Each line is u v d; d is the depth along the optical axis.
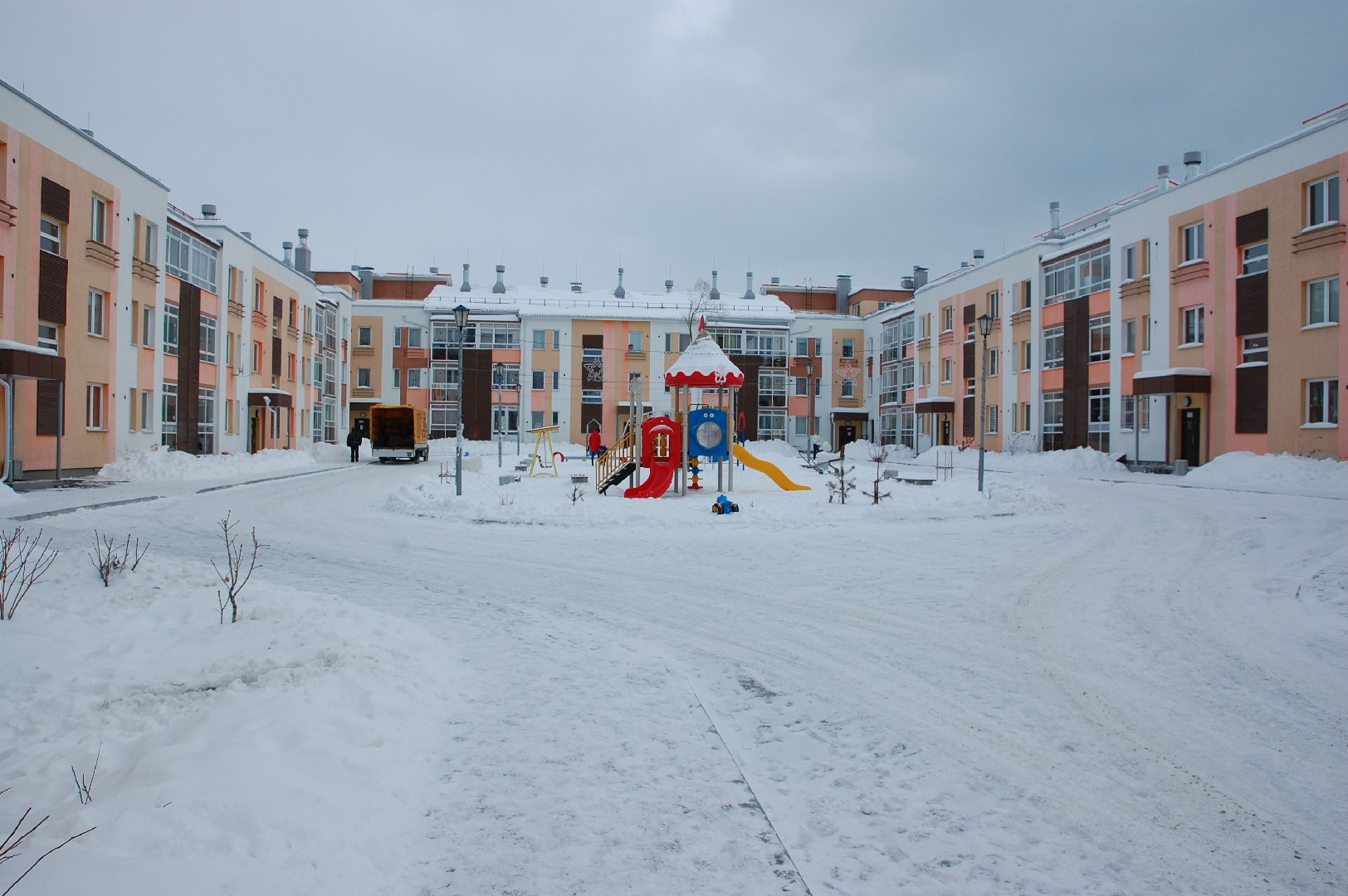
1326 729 5.01
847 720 5.20
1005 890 3.22
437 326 60.06
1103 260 35.16
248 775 3.68
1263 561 10.84
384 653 5.83
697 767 4.34
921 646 7.00
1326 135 24.34
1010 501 18.47
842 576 10.41
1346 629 7.40
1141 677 6.09
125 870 2.82
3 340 20.47
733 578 10.29
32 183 22.72
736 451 22.67
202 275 34.06
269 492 22.77
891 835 3.67
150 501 19.31
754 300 65.44
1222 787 4.20
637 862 3.36
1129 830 3.75
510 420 59.41
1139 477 27.77
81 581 7.68
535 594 9.32
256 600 7.10
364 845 3.36
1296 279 25.31
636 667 6.29
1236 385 27.52
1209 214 28.78
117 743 4.26
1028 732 4.99
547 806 3.86
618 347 59.72
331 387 54.06
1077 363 36.69
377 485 25.91
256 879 2.92
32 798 3.54
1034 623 7.81
